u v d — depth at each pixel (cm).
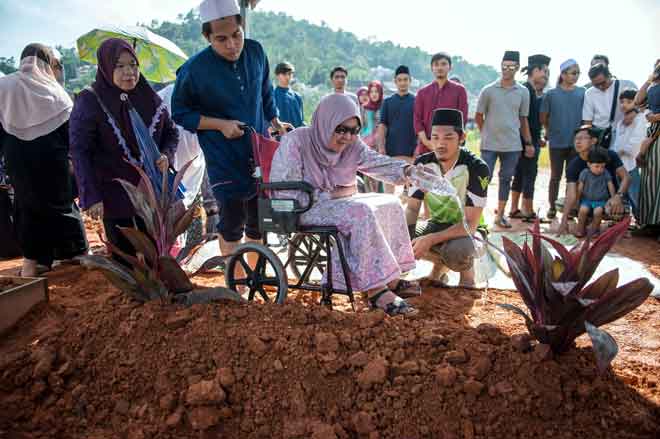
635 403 253
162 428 253
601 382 251
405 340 284
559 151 771
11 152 442
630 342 340
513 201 805
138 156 387
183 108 377
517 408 245
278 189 330
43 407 271
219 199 395
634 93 707
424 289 445
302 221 349
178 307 315
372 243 333
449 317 378
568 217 709
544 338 262
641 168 653
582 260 259
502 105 704
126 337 294
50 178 454
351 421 250
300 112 805
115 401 272
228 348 281
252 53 400
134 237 316
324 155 354
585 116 752
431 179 369
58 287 437
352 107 344
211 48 378
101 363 285
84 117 368
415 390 254
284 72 770
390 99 770
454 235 420
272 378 267
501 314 384
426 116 697
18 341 331
